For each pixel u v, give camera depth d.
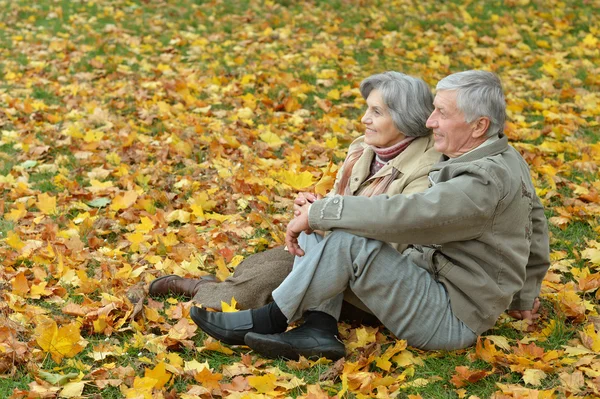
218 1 10.20
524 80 7.22
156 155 5.60
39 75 7.53
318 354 3.12
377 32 8.92
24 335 3.34
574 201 4.73
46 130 6.04
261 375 3.07
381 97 3.38
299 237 3.40
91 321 3.44
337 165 5.42
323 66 7.66
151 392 2.90
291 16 9.52
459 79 3.08
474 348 3.22
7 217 4.60
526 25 8.91
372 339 3.28
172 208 4.78
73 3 10.26
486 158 3.05
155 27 9.23
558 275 3.90
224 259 4.11
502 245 3.05
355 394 2.94
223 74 7.45
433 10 9.67
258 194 4.99
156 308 3.62
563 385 2.95
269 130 5.94
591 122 6.12
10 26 9.31
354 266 3.07
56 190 5.07
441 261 3.16
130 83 7.22
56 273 3.94
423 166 3.36
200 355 3.26
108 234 4.47
